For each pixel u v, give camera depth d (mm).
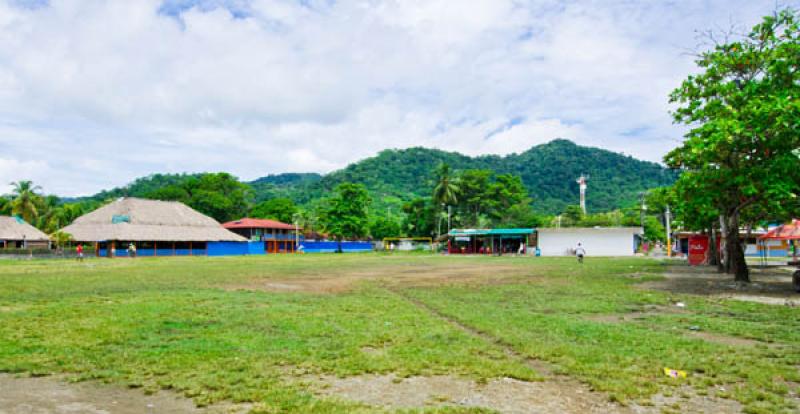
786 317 11586
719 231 35062
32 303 13953
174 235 62656
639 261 40500
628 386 6324
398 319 11289
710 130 16750
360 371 7070
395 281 22125
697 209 21484
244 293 16750
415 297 15938
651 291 17141
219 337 9219
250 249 72750
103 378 6766
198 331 9797
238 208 98188
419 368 7184
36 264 37812
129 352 8070
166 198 90500
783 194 16203
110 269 30656
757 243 50219
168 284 20094
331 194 139125
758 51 19234
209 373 6938
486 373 6934
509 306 13562
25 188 63688
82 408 5699
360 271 29281
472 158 176125
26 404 5824
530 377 6730
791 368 7164
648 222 86875
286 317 11492
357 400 5875
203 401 5863
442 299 15188
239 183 98625
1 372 7125
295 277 24453
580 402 5859
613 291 17219
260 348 8352
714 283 20031
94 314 11875
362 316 11742
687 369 7176
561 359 7656
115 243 58406
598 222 88125
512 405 5730
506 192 95125
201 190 90938
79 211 76375
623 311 12680
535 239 63812
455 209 97688
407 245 95188
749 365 7324
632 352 8070
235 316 11609
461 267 33469
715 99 19047
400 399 5926
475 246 68438
